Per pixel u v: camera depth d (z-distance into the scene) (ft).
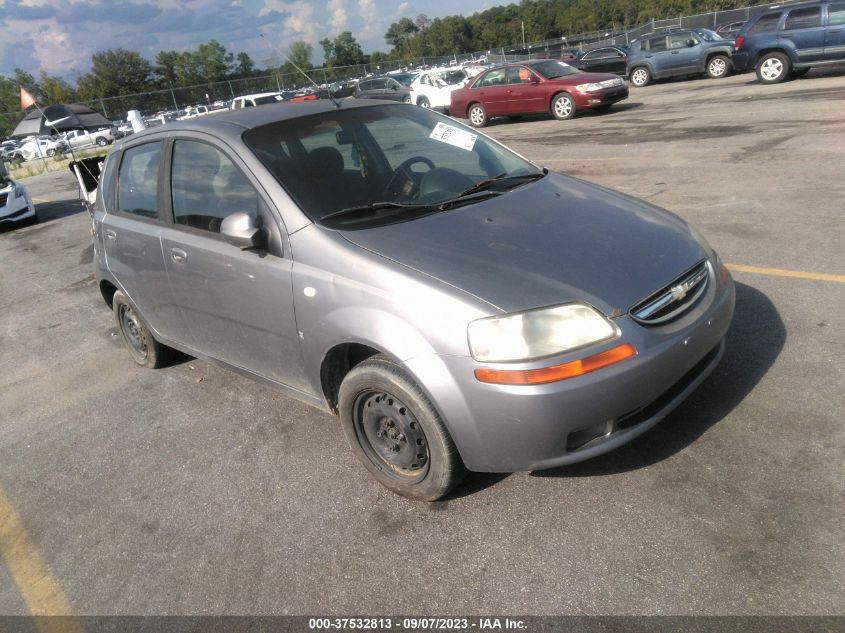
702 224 19.67
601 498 8.84
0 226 42.57
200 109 114.42
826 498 8.15
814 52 48.42
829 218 18.35
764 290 14.32
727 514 8.18
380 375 8.81
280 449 11.48
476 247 9.04
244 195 10.66
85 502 10.96
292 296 9.81
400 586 8.04
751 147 28.96
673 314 8.65
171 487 10.93
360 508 9.57
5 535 10.51
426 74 73.77
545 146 39.09
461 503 9.25
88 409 14.39
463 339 8.02
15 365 17.90
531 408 7.80
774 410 9.98
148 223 12.89
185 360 16.14
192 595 8.50
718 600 7.06
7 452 13.14
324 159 10.84
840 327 12.15
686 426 9.98
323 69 135.95
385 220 9.93
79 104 114.11
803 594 6.95
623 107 51.96
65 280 26.35
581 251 8.97
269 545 9.14
